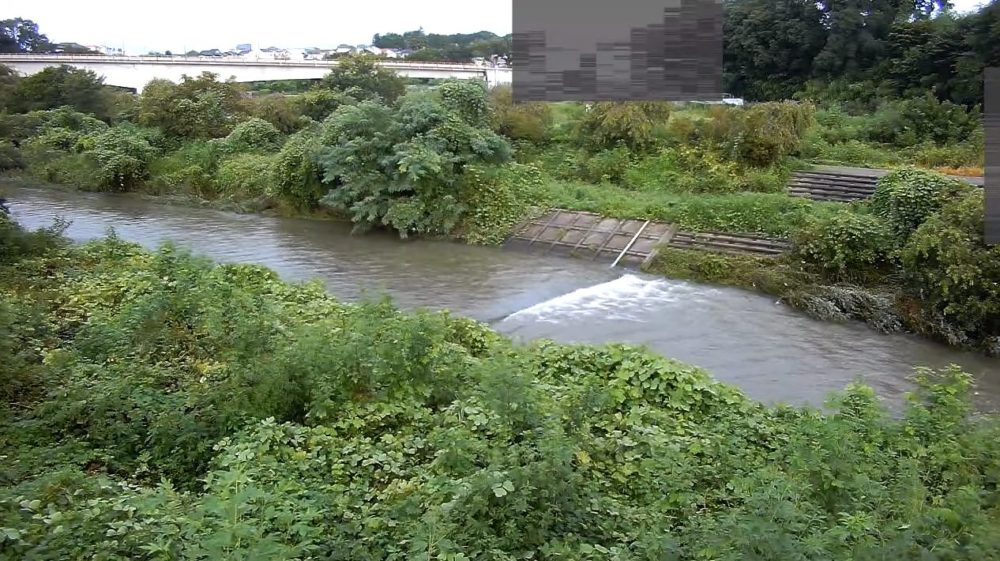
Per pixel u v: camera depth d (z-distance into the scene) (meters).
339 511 4.75
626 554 4.21
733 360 9.93
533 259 14.99
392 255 15.32
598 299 12.38
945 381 8.01
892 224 12.46
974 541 3.80
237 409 6.18
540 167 19.44
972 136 18.95
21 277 10.67
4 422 6.06
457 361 7.39
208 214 19.91
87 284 10.45
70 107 27.17
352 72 28.42
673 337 10.70
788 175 17.16
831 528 3.89
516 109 21.58
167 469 5.68
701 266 13.59
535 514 4.59
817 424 5.67
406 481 5.36
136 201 21.78
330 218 19.00
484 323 10.94
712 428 6.79
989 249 10.69
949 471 5.38
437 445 5.73
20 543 4.01
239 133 23.72
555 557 4.29
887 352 10.38
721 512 4.70
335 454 5.71
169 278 9.42
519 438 5.58
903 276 11.77
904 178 13.27
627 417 6.78
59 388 6.58
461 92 20.22
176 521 4.09
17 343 7.55
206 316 8.05
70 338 8.44
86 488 4.87
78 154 24.09
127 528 4.21
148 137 24.42
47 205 20.73
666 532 4.40
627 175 18.50
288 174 19.16
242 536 3.64
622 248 14.86
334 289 12.78
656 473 5.49
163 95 25.92
